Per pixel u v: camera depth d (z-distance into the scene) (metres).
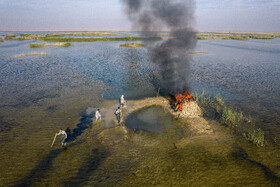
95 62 46.41
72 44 81.00
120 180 10.58
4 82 29.30
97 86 28.72
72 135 15.32
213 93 26.84
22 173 11.04
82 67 41.06
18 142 14.16
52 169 11.44
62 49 66.00
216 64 46.47
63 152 13.14
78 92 25.88
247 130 16.75
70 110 20.17
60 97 23.92
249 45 88.38
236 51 68.38
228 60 51.56
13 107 20.62
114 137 15.12
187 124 17.62
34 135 15.23
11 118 18.08
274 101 23.84
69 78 32.72
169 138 15.20
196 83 31.34
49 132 15.75
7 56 50.16
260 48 77.56
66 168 11.55
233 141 14.93
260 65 45.78
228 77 35.28
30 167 11.56
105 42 91.25
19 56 50.50
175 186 10.16
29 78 31.97
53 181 10.48
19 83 29.12
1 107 20.50
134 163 12.09
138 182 10.42
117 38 101.00
